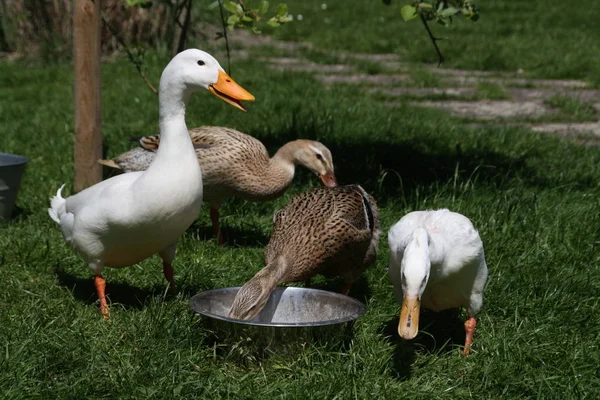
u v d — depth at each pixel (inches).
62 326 188.5
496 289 214.8
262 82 532.1
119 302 211.0
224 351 176.1
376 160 337.7
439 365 178.5
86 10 289.1
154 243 193.8
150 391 161.3
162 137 186.9
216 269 232.1
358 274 221.9
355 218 214.7
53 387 162.2
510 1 1075.3
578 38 778.2
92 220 190.1
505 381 173.2
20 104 481.1
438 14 252.2
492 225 256.5
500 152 365.1
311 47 761.6
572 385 170.6
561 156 363.6
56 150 361.1
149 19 644.1
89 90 295.3
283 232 211.6
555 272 229.6
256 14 257.8
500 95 529.3
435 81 568.4
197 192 189.5
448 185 303.1
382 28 842.8
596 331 197.8
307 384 165.0
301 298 195.2
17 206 283.9
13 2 665.6
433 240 172.4
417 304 153.3
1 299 208.4
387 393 165.0
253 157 255.3
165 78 185.9
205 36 618.5
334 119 404.5
